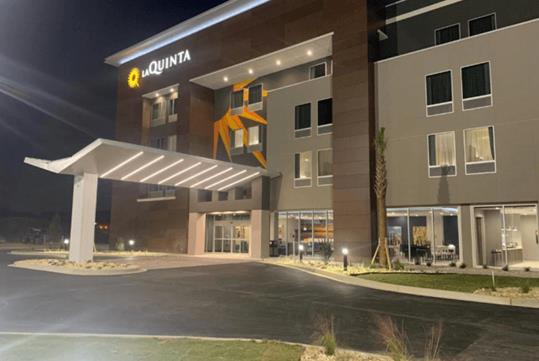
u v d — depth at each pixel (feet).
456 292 41.81
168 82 119.65
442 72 74.84
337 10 86.43
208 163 80.38
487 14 76.59
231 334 26.27
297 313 33.19
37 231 186.19
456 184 71.26
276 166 97.04
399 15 86.33
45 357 20.10
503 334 26.89
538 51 65.51
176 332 26.66
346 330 27.58
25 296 40.16
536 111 64.69
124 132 130.52
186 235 108.58
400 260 76.18
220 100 116.57
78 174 69.67
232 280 53.62
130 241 116.06
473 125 70.38
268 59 98.84
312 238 89.66
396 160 78.13
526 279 51.55
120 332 26.55
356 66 82.33
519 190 65.05
